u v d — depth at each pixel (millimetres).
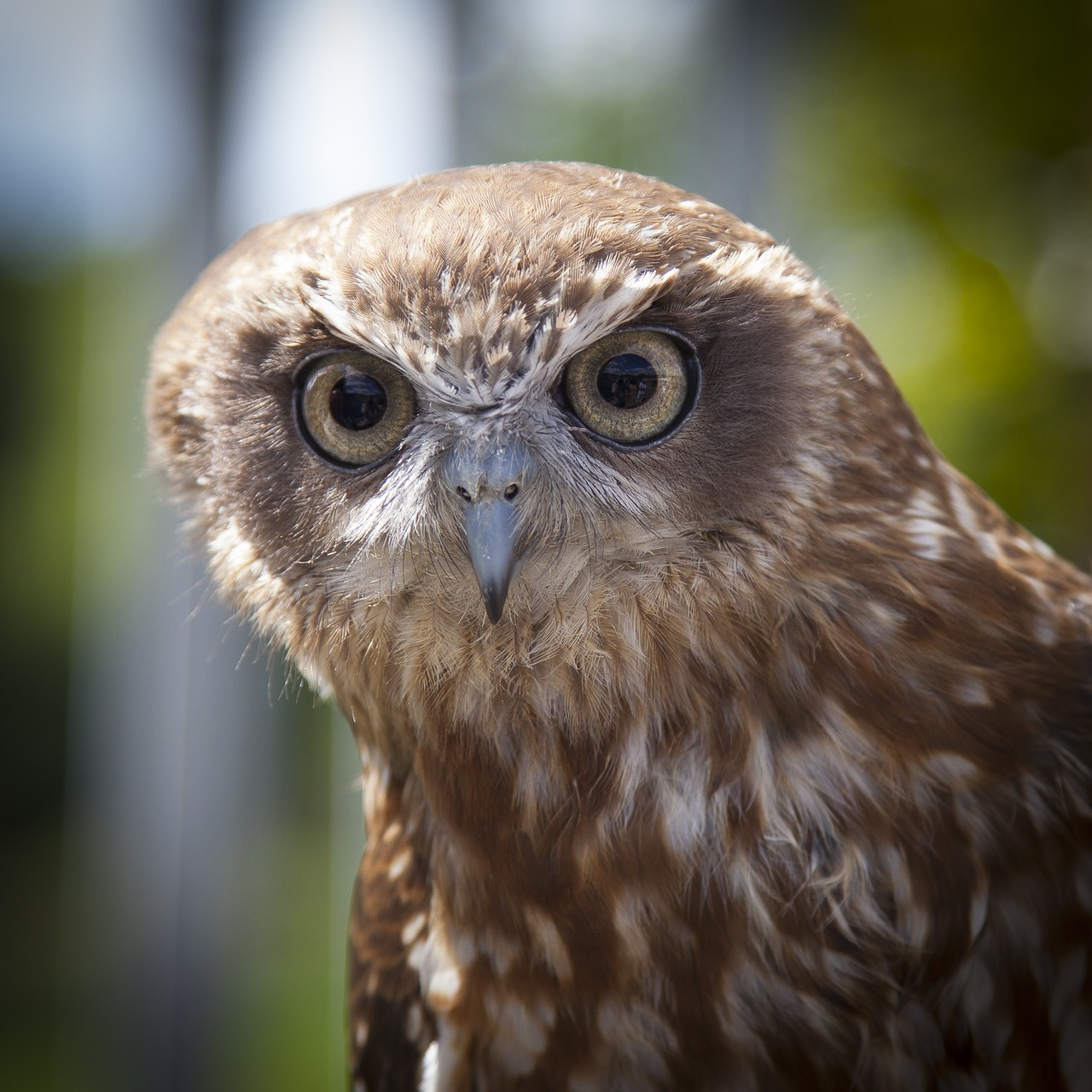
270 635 679
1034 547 684
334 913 1013
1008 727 657
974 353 1102
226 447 669
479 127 904
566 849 663
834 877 656
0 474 1638
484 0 897
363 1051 703
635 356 653
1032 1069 664
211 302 672
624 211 654
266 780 950
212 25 858
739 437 654
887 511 661
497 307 648
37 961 1506
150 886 923
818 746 656
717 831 658
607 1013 667
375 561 663
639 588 657
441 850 677
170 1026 934
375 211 659
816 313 660
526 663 661
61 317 1618
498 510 653
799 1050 661
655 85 933
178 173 868
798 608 656
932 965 657
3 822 1603
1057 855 658
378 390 659
